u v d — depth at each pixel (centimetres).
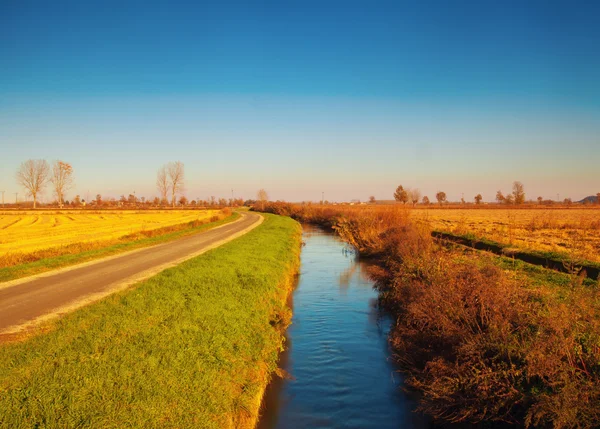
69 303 1055
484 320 789
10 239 2945
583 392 540
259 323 980
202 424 533
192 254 2091
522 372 619
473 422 659
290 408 775
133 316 863
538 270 1330
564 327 620
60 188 10156
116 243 2609
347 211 4616
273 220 5181
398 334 1010
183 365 658
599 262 1566
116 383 574
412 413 757
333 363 972
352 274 2020
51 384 552
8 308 1008
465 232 2709
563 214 5928
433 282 1017
